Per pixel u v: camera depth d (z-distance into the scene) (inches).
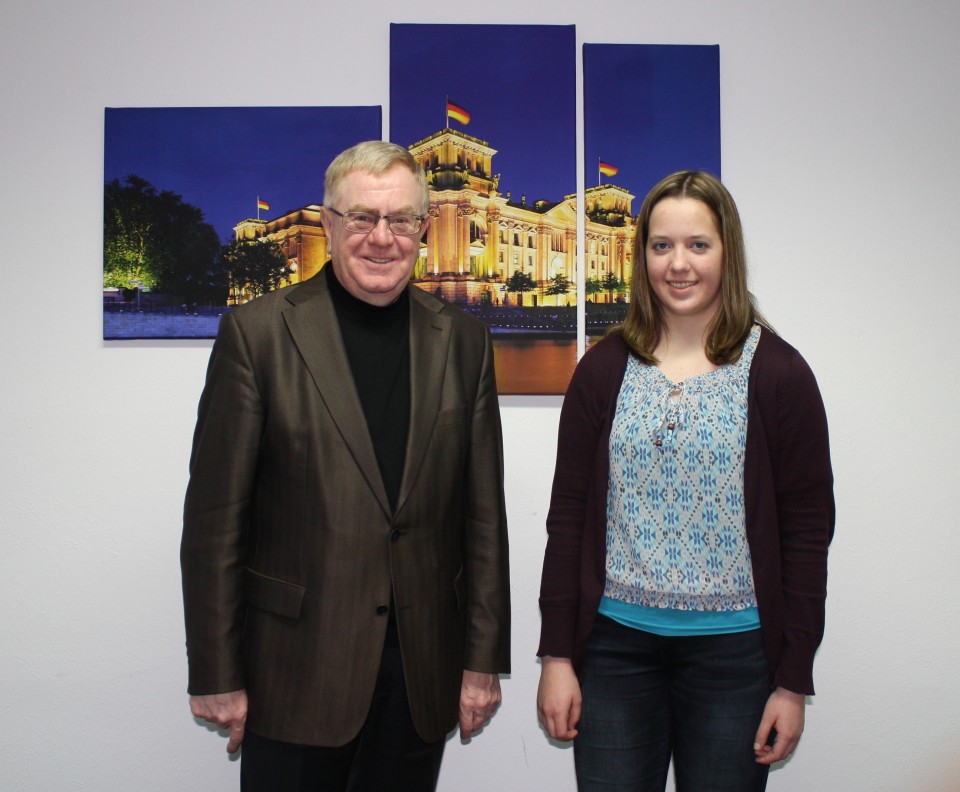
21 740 76.8
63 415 76.5
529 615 77.8
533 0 76.8
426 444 54.8
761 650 53.2
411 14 76.5
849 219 77.5
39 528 76.6
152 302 75.7
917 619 78.4
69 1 75.7
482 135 76.0
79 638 76.9
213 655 51.8
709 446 51.9
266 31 76.2
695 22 77.1
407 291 60.3
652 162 76.1
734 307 54.5
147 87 76.2
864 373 78.0
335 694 51.8
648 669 55.5
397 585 53.3
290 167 75.8
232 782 77.4
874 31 77.1
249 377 53.3
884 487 78.3
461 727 59.2
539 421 77.7
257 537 54.7
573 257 76.4
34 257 76.2
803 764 78.7
